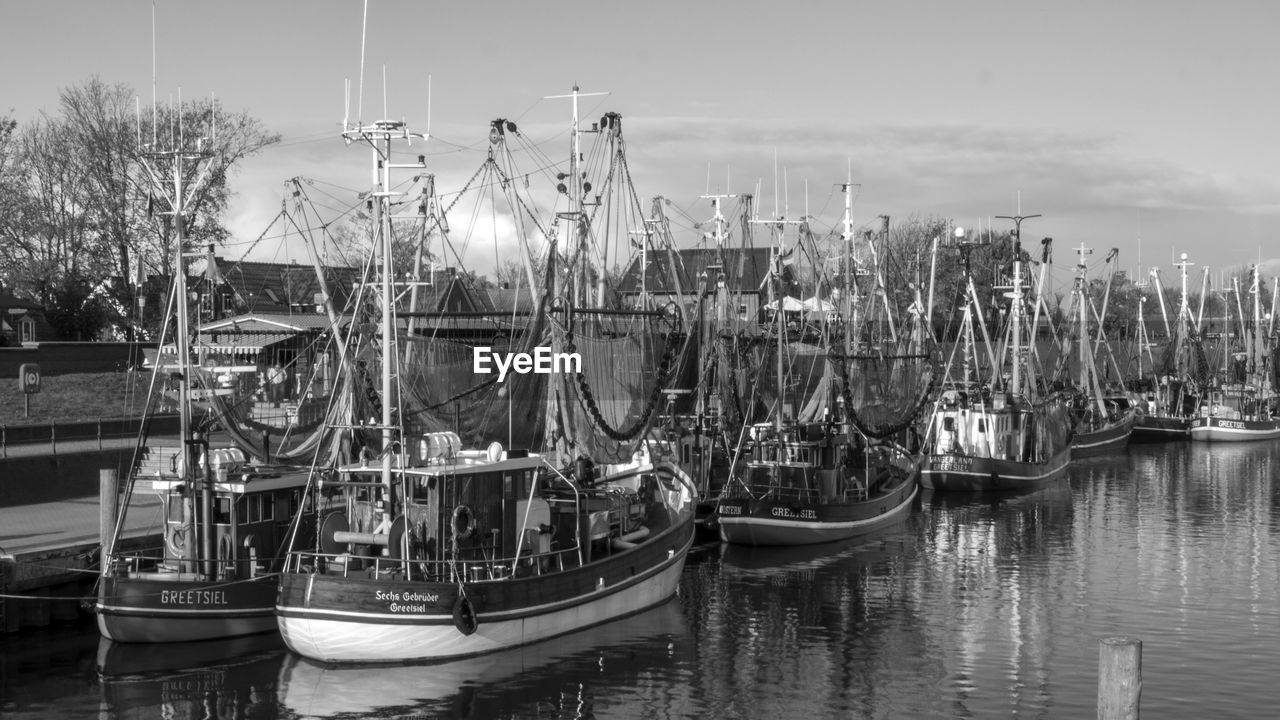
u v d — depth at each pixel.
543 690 36.94
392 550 38.47
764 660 40.91
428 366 50.78
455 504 39.53
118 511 47.28
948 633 44.75
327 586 36.91
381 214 45.97
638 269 92.12
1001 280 120.00
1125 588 52.53
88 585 45.16
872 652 42.09
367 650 37.19
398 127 41.03
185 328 43.19
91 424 69.12
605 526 47.75
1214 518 73.00
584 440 48.25
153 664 38.50
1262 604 49.44
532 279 57.31
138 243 95.19
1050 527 69.25
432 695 36.22
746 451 67.31
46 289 99.81
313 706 35.16
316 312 99.44
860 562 58.16
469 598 38.09
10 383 78.12
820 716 35.41
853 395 70.69
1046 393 99.06
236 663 38.66
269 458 46.66
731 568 56.44
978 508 77.00
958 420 87.94
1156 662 40.84
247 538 41.94
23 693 36.25
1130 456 112.50
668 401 67.31
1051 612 48.09
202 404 49.56
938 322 127.50
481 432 49.97
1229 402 135.62
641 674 38.81
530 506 42.81
